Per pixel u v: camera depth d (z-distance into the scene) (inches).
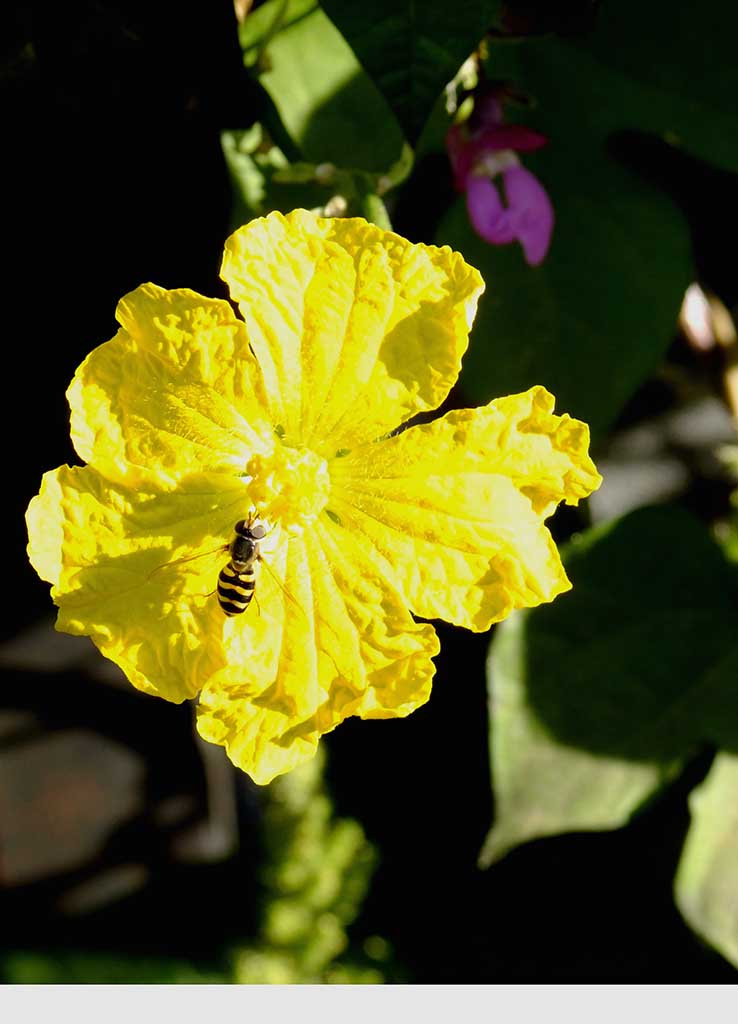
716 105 10.5
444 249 8.2
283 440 8.6
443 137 10.5
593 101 10.7
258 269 8.1
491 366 10.8
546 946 17.7
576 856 17.6
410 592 8.6
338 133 10.1
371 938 19.0
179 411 8.3
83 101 9.3
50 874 17.4
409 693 8.5
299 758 8.6
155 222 9.8
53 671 15.6
